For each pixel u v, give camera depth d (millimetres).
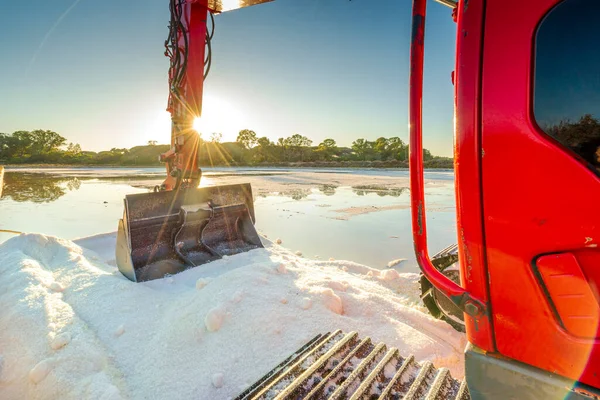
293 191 14219
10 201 11438
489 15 1141
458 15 1229
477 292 1210
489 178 1135
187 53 4297
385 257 5281
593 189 952
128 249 3838
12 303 2924
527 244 1069
